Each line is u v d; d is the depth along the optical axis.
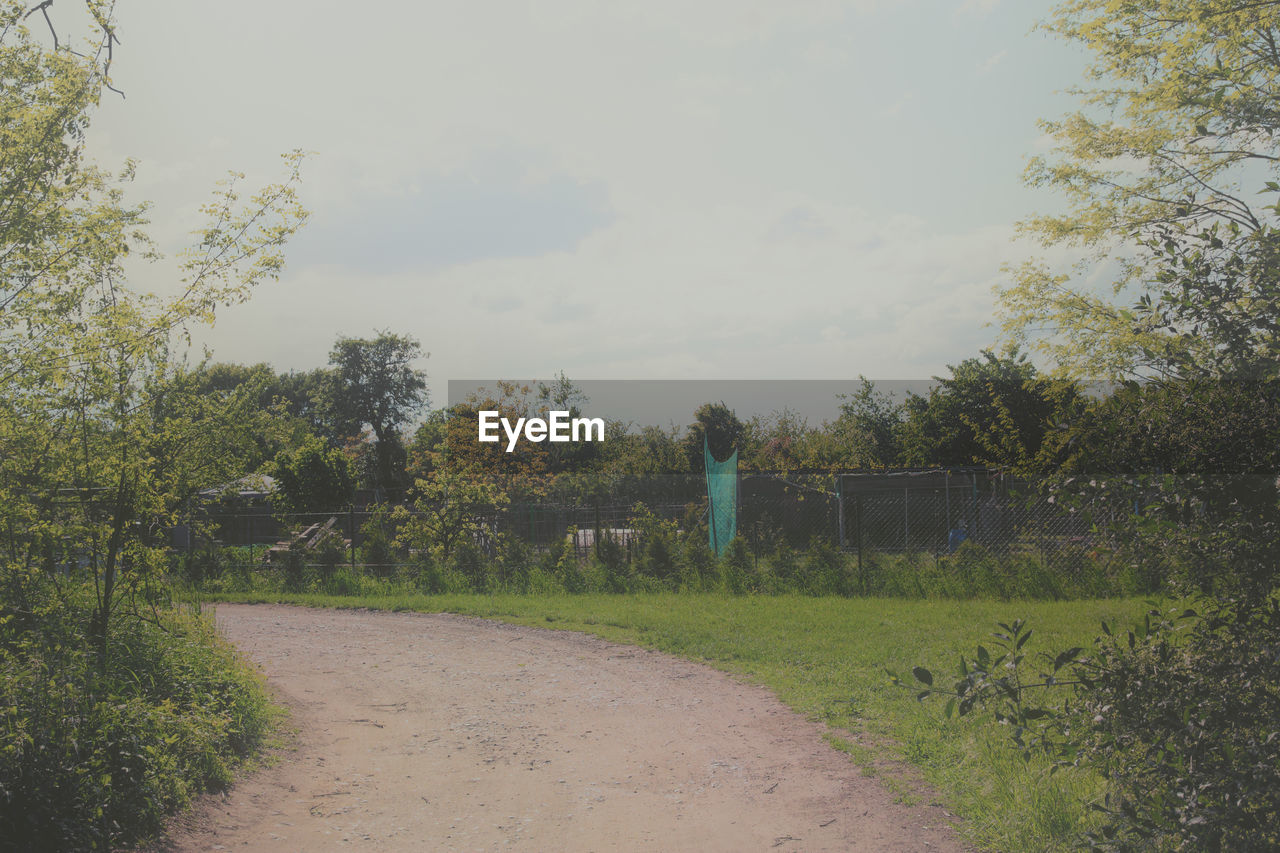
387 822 5.36
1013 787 5.17
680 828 5.19
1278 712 3.45
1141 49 11.97
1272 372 3.55
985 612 12.01
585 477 26.17
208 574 18.02
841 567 15.72
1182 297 3.74
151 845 4.53
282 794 5.79
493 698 8.74
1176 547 3.76
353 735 7.43
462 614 14.33
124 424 6.57
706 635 11.30
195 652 6.91
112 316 6.02
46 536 5.87
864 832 4.93
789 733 7.02
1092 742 3.94
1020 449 19.42
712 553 17.38
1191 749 3.52
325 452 34.19
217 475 7.46
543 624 13.01
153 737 5.25
